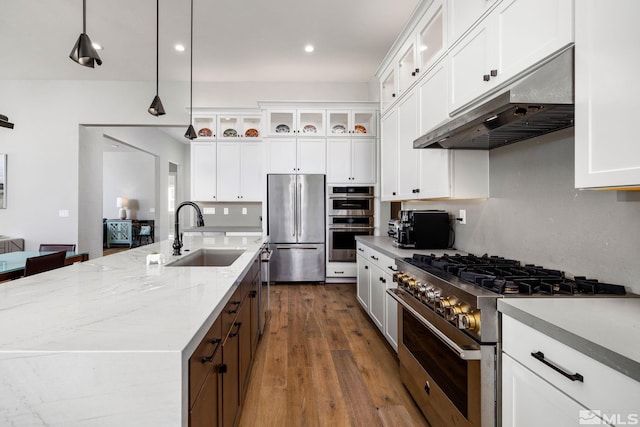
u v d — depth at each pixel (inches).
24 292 50.1
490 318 49.3
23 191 199.8
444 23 82.7
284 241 194.7
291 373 92.4
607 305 45.3
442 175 87.8
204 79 207.2
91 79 202.1
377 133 197.6
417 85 100.0
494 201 85.0
